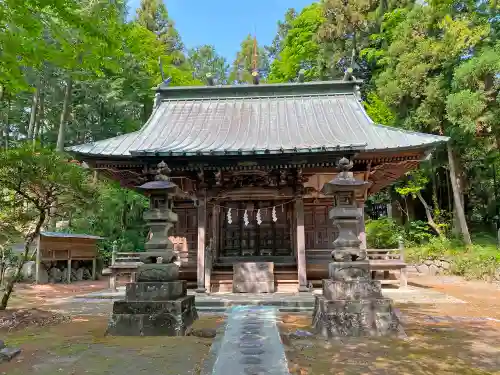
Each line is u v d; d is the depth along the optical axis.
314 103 16.42
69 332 7.58
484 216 27.19
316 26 32.44
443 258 20.28
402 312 9.41
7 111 26.77
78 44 6.55
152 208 8.30
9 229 9.57
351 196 7.80
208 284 12.88
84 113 30.14
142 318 7.34
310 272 13.96
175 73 30.92
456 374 4.73
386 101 22.17
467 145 21.36
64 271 19.05
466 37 19.02
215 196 13.48
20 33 5.34
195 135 14.20
